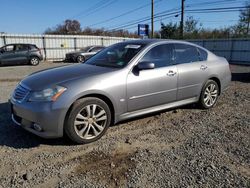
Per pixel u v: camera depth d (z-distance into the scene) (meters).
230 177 2.98
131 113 4.34
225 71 5.89
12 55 19.00
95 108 3.87
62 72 4.15
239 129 4.46
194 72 5.16
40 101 3.55
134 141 3.97
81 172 3.11
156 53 4.65
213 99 5.75
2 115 5.17
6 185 2.86
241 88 8.27
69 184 2.87
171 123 4.76
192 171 3.11
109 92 3.95
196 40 26.09
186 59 5.15
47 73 4.20
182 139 4.05
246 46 22.17
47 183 2.89
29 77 4.20
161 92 4.62
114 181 2.91
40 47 25.48
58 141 3.95
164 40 4.94
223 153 3.56
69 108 3.66
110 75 4.01
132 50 4.58
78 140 3.79
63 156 3.50
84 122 3.80
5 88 8.51
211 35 40.47
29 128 3.73
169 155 3.51
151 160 3.37
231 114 5.32
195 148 3.72
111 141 3.97
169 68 4.73
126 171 3.11
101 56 4.92
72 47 27.22
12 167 3.23
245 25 43.56
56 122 3.56
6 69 16.47
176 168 3.18
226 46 23.69
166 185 2.83
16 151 3.64
